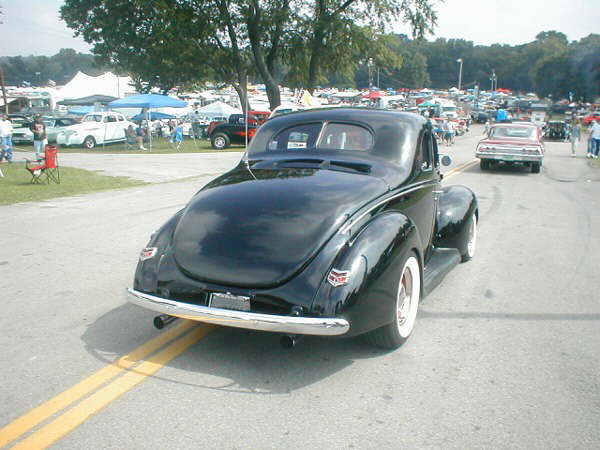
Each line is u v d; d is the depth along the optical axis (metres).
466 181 15.33
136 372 3.52
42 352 3.81
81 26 40.00
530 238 8.06
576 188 14.41
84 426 2.89
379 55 36.59
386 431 2.90
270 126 4.95
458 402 3.22
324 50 36.19
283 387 3.36
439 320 4.60
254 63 37.03
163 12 32.53
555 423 3.00
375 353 3.88
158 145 30.84
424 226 4.92
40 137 19.31
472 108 76.06
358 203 3.78
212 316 3.33
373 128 4.66
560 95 100.31
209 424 2.93
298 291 3.31
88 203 10.58
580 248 7.44
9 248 6.91
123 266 6.10
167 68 37.94
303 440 2.79
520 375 3.58
